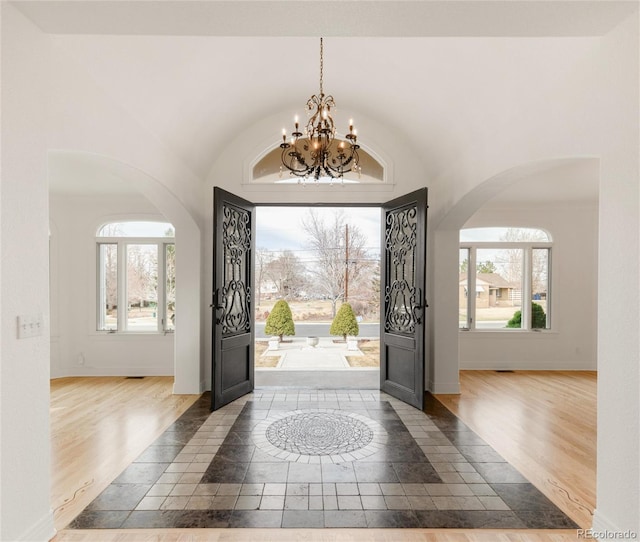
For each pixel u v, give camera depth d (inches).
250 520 89.7
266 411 163.9
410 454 123.7
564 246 255.1
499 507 95.4
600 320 83.2
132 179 139.8
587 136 88.0
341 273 480.7
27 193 78.5
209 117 163.2
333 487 104.0
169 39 114.2
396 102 172.2
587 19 76.4
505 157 123.8
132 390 197.3
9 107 73.9
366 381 215.5
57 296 226.4
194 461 118.3
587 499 99.1
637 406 74.4
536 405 174.6
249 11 74.8
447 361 194.1
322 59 147.3
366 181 201.2
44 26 80.0
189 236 190.2
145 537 83.8
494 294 259.8
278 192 197.8
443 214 181.5
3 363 72.8
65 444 130.6
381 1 72.1
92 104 103.6
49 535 82.8
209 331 198.4
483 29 80.7
